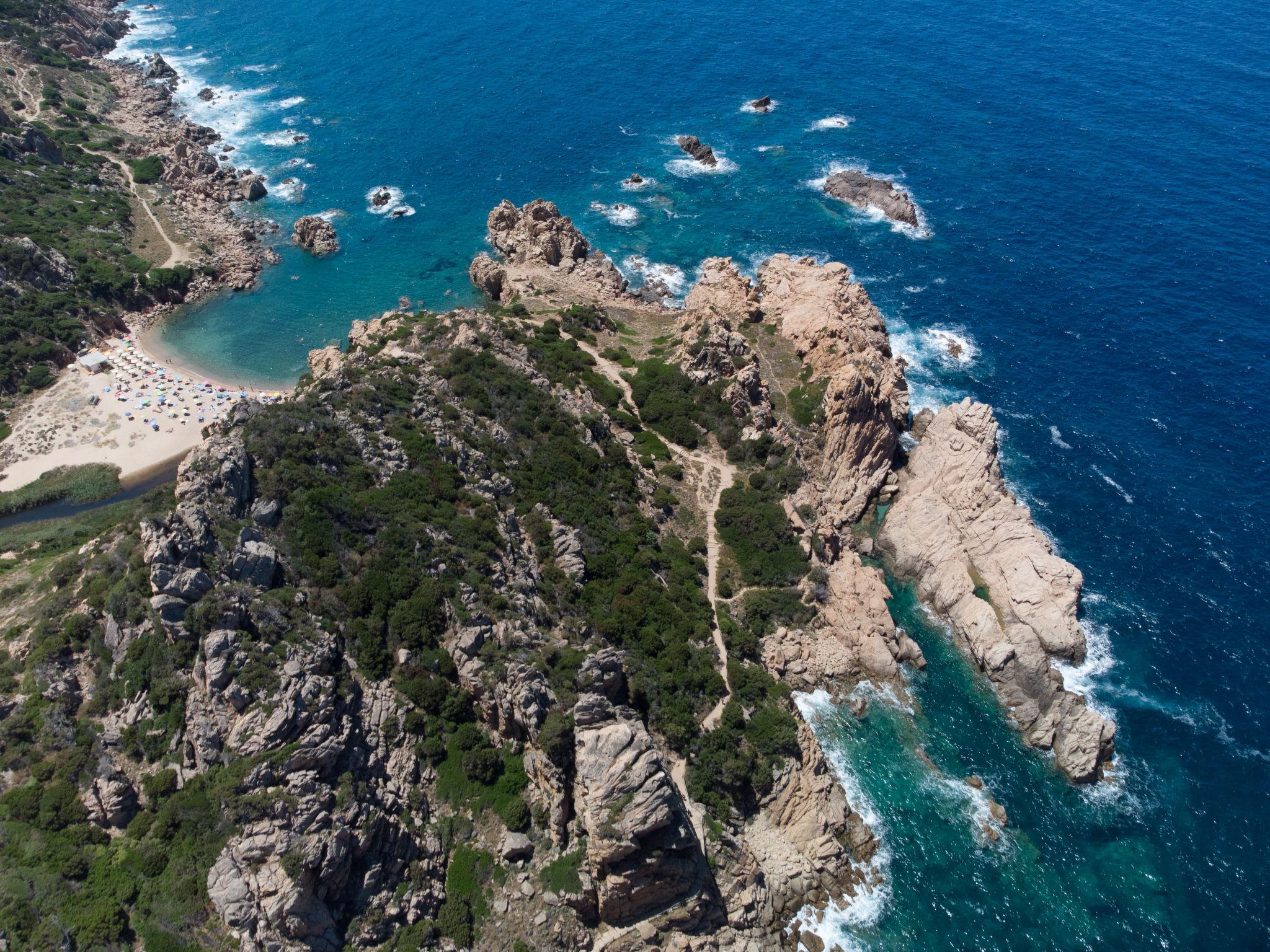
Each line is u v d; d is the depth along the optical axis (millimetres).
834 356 114000
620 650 75750
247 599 63125
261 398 121688
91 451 114312
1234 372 119062
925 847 73688
